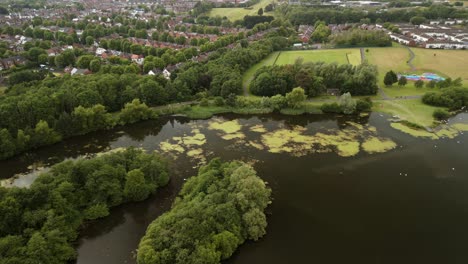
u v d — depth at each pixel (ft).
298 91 576.61
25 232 282.97
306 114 579.07
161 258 263.70
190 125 542.16
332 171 417.08
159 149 467.11
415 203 361.71
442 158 443.73
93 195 340.59
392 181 398.42
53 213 299.99
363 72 631.56
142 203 355.36
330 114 577.43
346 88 635.25
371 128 524.93
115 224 327.47
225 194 326.65
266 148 469.16
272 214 343.05
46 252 269.23
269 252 294.66
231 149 466.70
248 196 321.11
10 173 416.05
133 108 541.34
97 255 292.20
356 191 380.58
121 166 366.22
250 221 307.17
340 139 492.95
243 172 343.26
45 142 469.57
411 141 485.97
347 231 321.52
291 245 302.86
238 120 560.20
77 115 496.23
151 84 586.04
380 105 600.39
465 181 398.21
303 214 343.67
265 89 633.61
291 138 497.46
